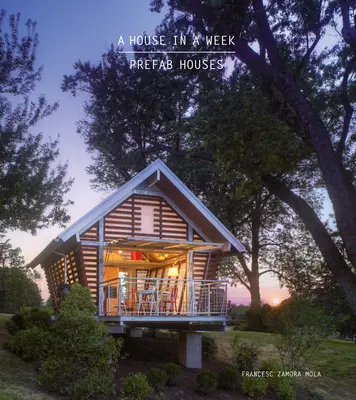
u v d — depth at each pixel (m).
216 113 23.38
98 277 19.81
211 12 24.03
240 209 39.50
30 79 22.38
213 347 22.45
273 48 23.89
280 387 18.05
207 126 23.62
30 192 21.36
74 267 20.70
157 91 33.88
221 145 23.34
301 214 24.55
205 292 21.33
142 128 37.84
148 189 21.58
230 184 35.66
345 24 22.95
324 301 26.44
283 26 25.22
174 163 37.66
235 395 17.48
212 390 17.12
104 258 21.52
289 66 25.66
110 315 18.81
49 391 14.68
